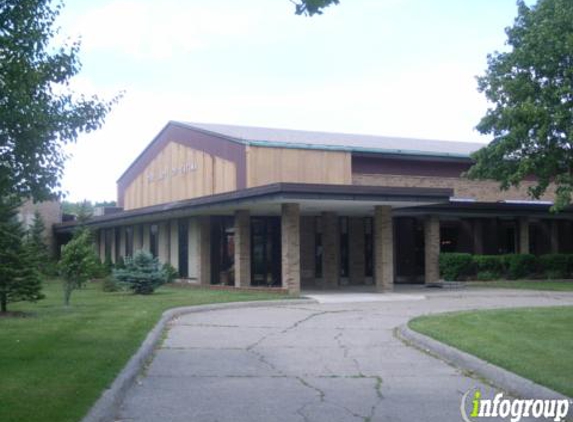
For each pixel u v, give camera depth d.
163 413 7.66
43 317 15.31
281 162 26.88
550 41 26.38
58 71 9.82
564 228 34.88
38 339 11.75
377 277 24.20
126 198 39.88
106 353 10.41
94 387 8.14
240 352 11.66
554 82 27.02
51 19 9.72
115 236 38.97
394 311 18.12
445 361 10.82
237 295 21.81
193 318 16.58
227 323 15.54
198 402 8.18
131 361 10.02
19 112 9.05
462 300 21.58
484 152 29.06
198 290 24.97
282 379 9.50
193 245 29.33
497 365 9.65
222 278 28.69
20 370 9.03
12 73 9.07
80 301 20.20
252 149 26.33
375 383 9.25
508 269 30.17
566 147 27.34
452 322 14.02
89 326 13.59
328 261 26.86
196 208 25.44
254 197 22.05
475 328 13.08
